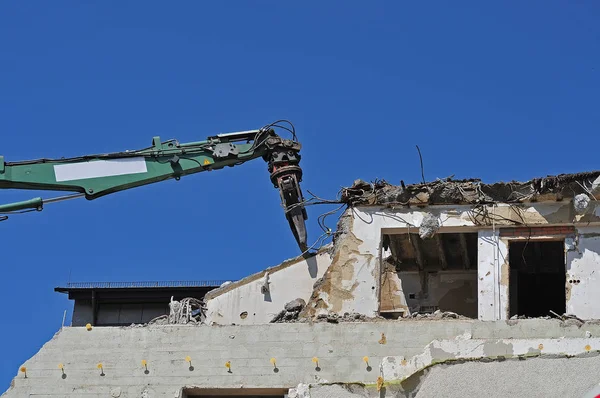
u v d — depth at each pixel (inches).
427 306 3002.0
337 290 2805.1
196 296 3393.2
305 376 2524.6
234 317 2942.9
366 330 2544.3
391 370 2444.6
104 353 2578.7
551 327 2487.7
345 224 2861.7
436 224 2822.3
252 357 2549.2
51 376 2566.4
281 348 2551.7
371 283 2800.2
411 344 2519.7
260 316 2940.5
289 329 2566.4
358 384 2461.9
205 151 3031.5
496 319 2731.3
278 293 2950.3
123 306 3400.6
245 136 3068.4
